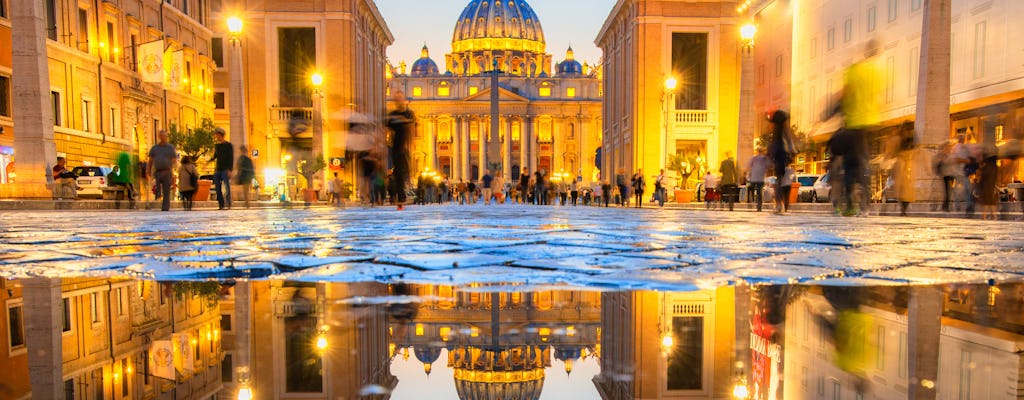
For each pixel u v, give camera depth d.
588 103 111.81
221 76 44.53
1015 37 23.67
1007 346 1.19
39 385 0.95
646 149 43.19
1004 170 22.20
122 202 18.55
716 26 43.19
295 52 44.41
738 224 7.45
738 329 1.39
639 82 43.09
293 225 6.84
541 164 115.44
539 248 3.54
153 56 29.47
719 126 43.47
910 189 15.91
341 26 44.03
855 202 11.52
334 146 42.78
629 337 1.32
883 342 1.23
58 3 25.70
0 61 23.20
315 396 0.90
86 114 27.77
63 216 10.34
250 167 19.77
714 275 2.28
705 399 0.89
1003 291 1.94
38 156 16.81
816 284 2.09
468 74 125.06
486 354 1.17
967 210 13.45
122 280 2.22
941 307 1.64
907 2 29.73
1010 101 25.39
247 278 2.25
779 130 13.81
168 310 1.64
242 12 43.91
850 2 34.69
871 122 10.99
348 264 2.67
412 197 44.34
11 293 1.93
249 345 1.25
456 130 113.88
